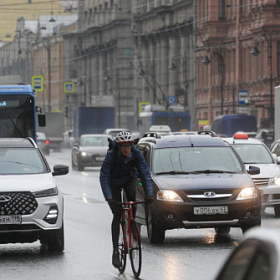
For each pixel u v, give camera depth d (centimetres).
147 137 4209
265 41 16862
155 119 17012
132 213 2597
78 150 10869
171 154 3788
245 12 18338
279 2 16788
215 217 3400
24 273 2720
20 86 6962
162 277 2567
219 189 3431
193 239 3647
